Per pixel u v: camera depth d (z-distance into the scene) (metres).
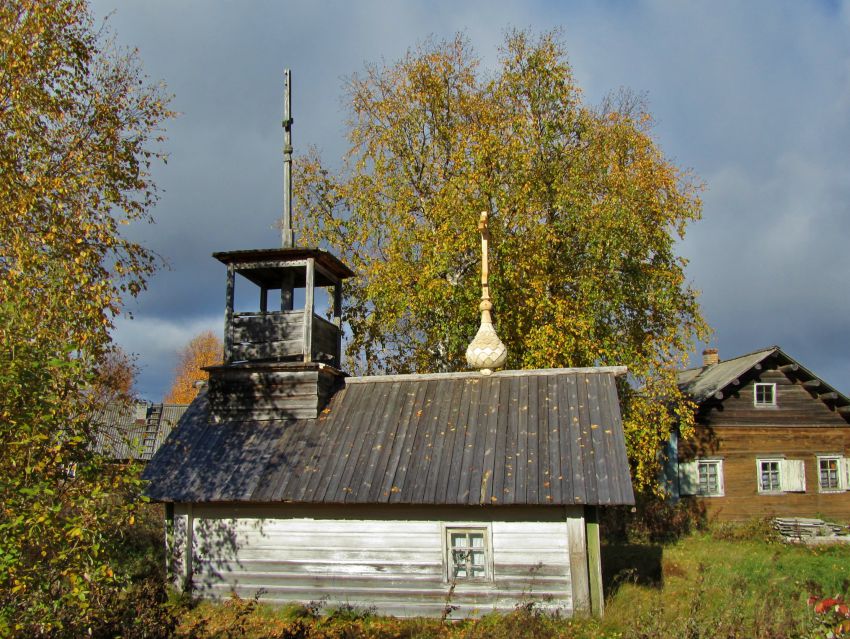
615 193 21.73
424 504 11.40
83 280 11.80
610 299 20.53
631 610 10.82
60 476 7.50
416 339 22.19
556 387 12.95
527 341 19.58
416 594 11.51
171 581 12.30
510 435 12.06
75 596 6.78
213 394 13.91
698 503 26.28
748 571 15.86
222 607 11.89
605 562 16.91
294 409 13.56
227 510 12.38
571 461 11.35
